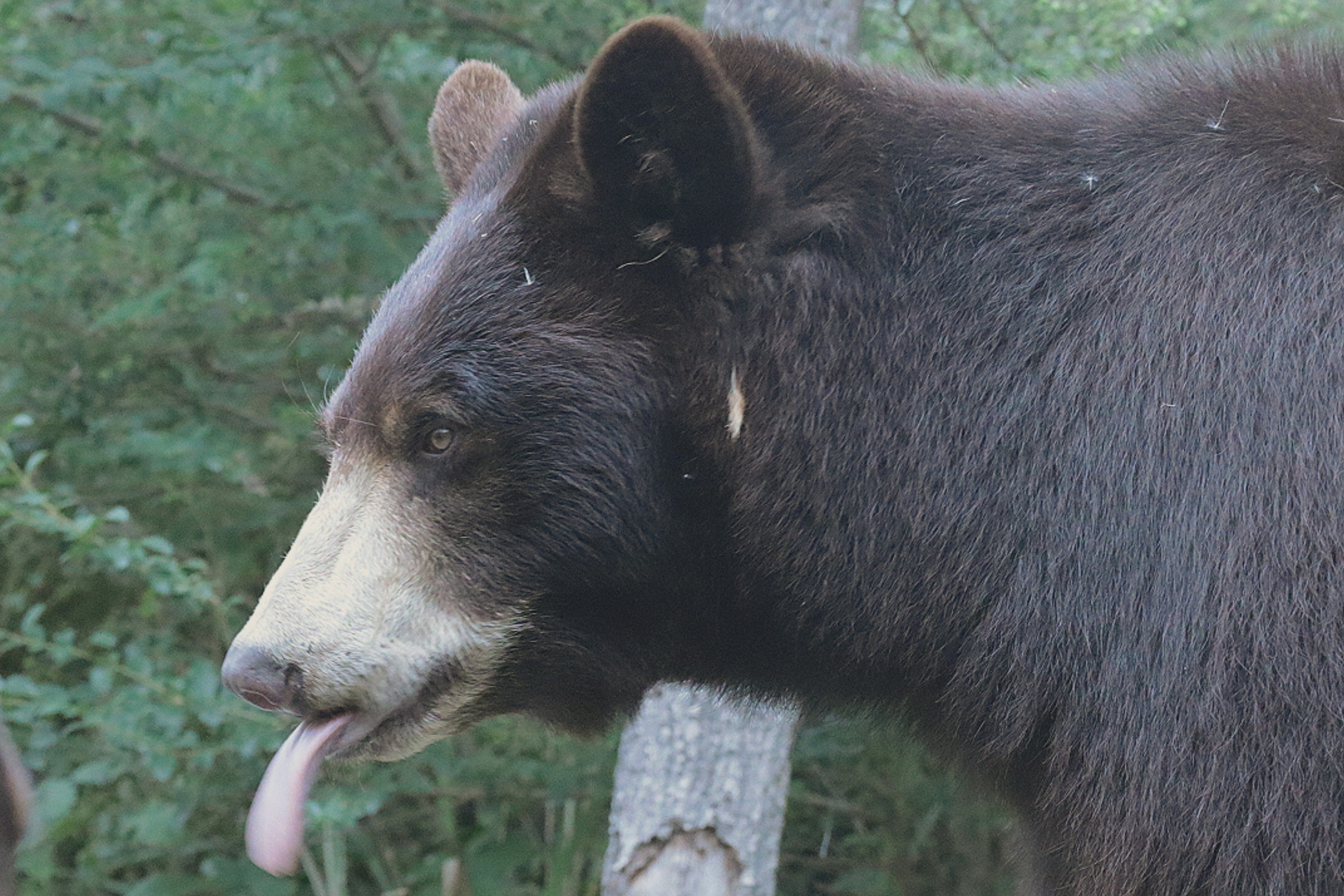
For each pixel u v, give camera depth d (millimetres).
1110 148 5223
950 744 5617
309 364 11891
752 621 5555
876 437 5168
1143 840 4734
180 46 10711
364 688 5223
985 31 9805
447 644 5301
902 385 5156
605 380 5199
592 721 5801
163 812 10641
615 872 8352
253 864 11188
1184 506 4758
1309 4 9031
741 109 4977
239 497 11977
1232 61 5438
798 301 5203
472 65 6688
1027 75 9391
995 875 11828
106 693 9531
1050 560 4938
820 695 5785
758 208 5180
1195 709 4652
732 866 8203
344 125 11695
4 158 10789
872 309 5195
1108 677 4816
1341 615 4555
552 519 5250
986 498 5043
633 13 10969
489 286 5242
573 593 5414
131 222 11547
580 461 5207
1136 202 5102
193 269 11141
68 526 9031
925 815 11938
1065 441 4961
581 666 5555
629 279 5250
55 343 11664
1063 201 5168
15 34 10898
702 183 5102
